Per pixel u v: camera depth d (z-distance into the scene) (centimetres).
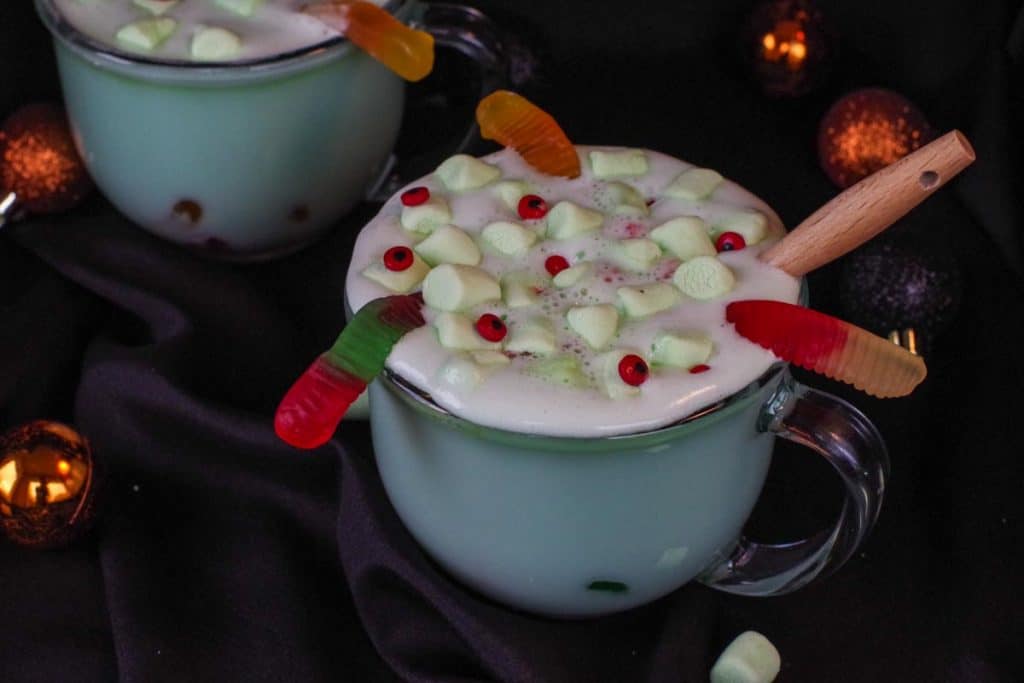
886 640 69
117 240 79
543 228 67
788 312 63
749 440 65
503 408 61
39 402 76
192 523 72
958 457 72
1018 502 71
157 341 76
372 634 69
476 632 67
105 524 71
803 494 72
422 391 62
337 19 73
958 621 69
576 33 88
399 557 68
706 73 87
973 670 67
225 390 76
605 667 68
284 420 62
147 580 70
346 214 80
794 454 73
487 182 68
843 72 87
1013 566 69
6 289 79
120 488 73
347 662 69
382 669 69
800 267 65
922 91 86
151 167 75
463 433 62
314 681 68
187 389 74
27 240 79
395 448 65
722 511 65
